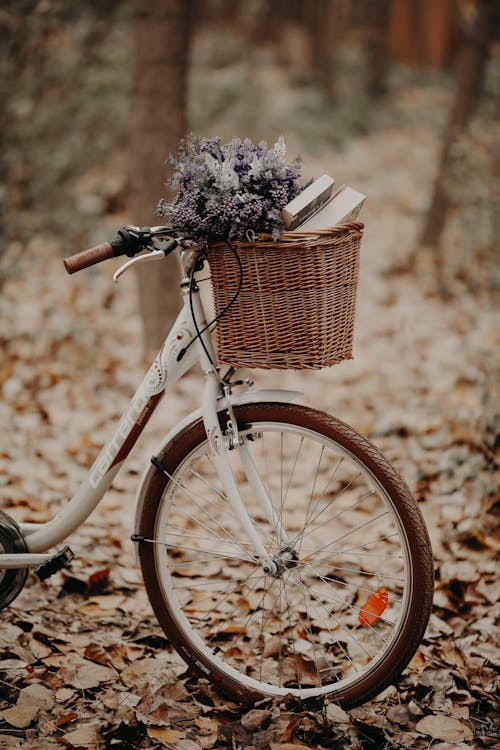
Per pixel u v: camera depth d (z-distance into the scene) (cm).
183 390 514
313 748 235
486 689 265
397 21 1925
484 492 372
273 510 258
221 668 266
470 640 291
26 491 389
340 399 518
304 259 218
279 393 252
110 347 575
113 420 482
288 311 225
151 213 533
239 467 441
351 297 234
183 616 271
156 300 537
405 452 439
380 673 246
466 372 522
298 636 302
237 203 222
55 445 445
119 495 403
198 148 234
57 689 257
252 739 241
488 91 794
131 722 242
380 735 241
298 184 233
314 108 1406
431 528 364
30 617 295
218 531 379
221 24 1952
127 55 802
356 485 421
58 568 262
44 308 603
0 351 546
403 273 788
